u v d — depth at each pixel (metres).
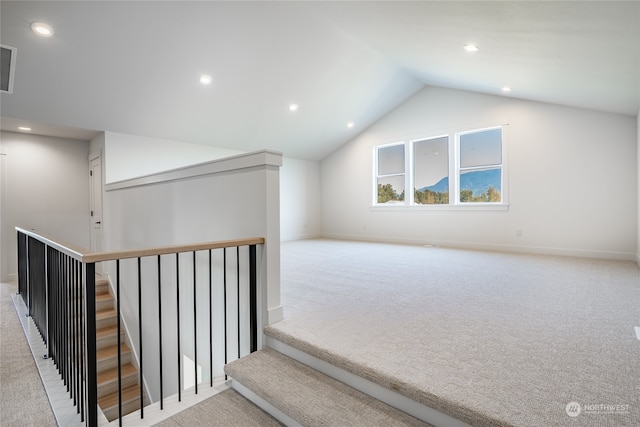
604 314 2.23
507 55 3.27
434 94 5.83
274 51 4.06
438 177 5.97
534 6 2.21
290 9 3.46
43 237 2.42
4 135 4.59
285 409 1.50
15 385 2.11
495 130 5.29
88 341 1.50
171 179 3.03
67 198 5.11
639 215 3.91
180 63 3.84
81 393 1.71
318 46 4.18
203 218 2.67
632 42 2.28
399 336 1.88
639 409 1.21
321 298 2.64
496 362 1.57
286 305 2.46
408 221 6.26
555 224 4.71
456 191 5.64
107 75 3.72
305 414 1.42
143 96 4.20
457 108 5.57
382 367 1.53
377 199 6.83
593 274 3.46
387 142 6.50
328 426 1.35
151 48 3.53
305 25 3.76
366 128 6.82
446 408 1.28
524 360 1.59
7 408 1.88
